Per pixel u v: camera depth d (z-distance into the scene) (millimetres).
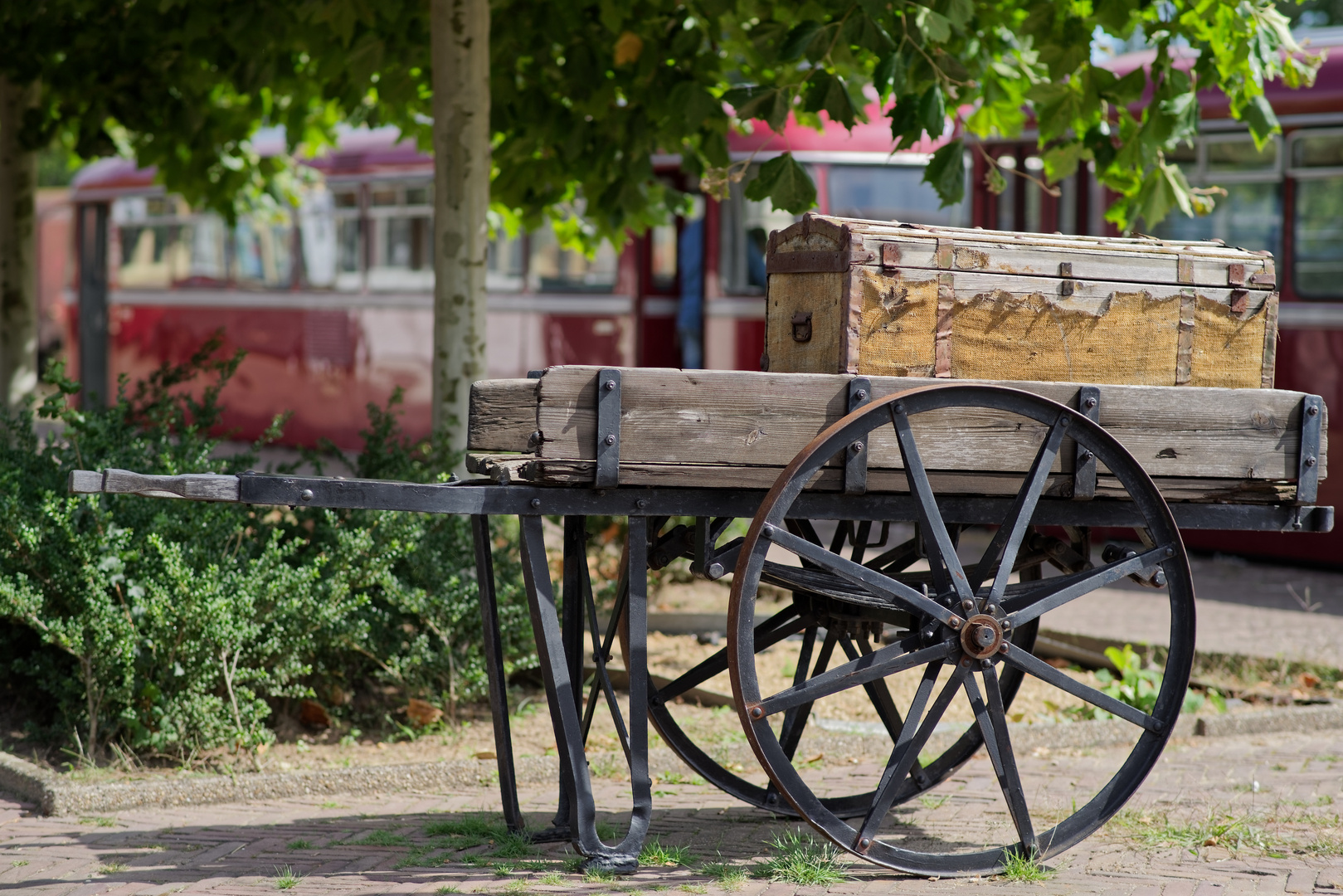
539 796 6473
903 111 7684
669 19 9445
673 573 10844
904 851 5008
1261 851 5488
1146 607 12164
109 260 25234
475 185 9031
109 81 11602
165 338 24188
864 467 4973
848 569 4863
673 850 5441
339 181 21094
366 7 8969
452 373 9055
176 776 6598
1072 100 8594
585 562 5547
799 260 5289
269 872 5227
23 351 13289
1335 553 14320
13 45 11211
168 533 7246
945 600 5000
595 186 10805
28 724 7219
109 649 6777
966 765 7098
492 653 5543
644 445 4926
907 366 5148
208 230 23375
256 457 8016
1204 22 7984
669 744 5934
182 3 9273
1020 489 5180
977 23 8539
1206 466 5359
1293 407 5449
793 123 15898
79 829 5859
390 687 8008
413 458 8633
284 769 6828
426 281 20109
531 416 4902
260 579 7062
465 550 8125
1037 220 15805
